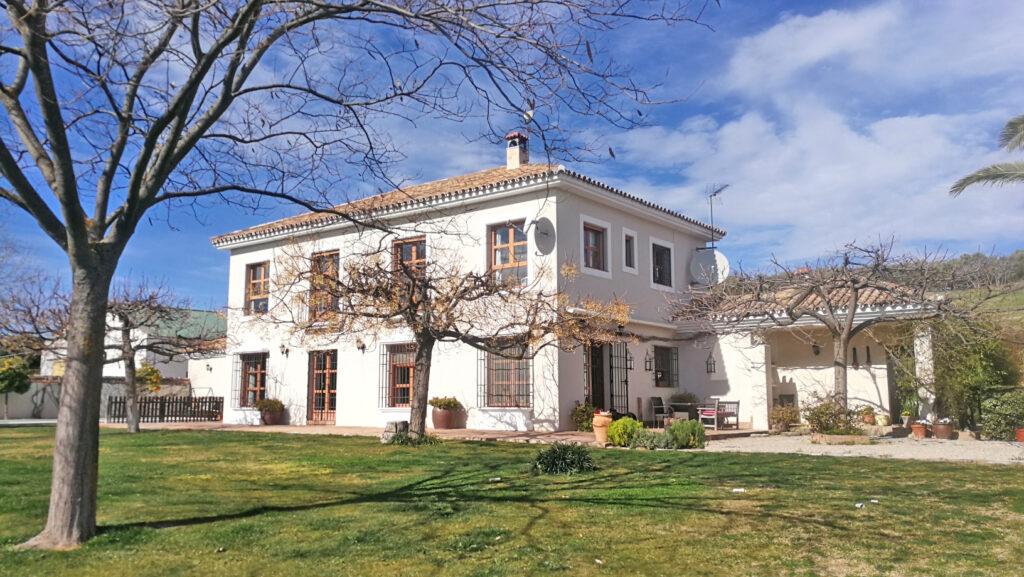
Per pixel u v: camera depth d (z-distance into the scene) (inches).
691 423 597.9
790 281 706.2
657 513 309.1
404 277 580.7
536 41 245.3
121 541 259.1
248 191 307.3
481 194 769.6
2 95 262.7
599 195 779.4
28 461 487.8
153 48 265.1
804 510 314.5
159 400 1072.2
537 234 737.6
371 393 860.6
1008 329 666.8
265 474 432.8
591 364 791.7
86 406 260.8
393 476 421.7
